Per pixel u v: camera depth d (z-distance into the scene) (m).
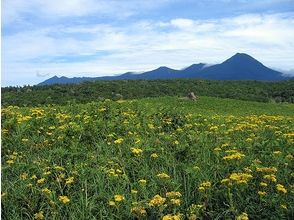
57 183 7.63
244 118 15.77
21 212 6.84
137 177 8.22
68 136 10.19
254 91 110.00
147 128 11.57
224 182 7.39
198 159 8.83
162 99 47.06
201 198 7.31
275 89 115.12
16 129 10.38
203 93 101.44
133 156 9.11
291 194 7.35
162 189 7.56
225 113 31.95
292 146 10.01
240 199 7.18
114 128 10.96
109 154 9.15
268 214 6.80
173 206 7.04
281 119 15.55
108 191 7.48
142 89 96.06
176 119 12.88
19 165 8.16
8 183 7.55
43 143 9.73
